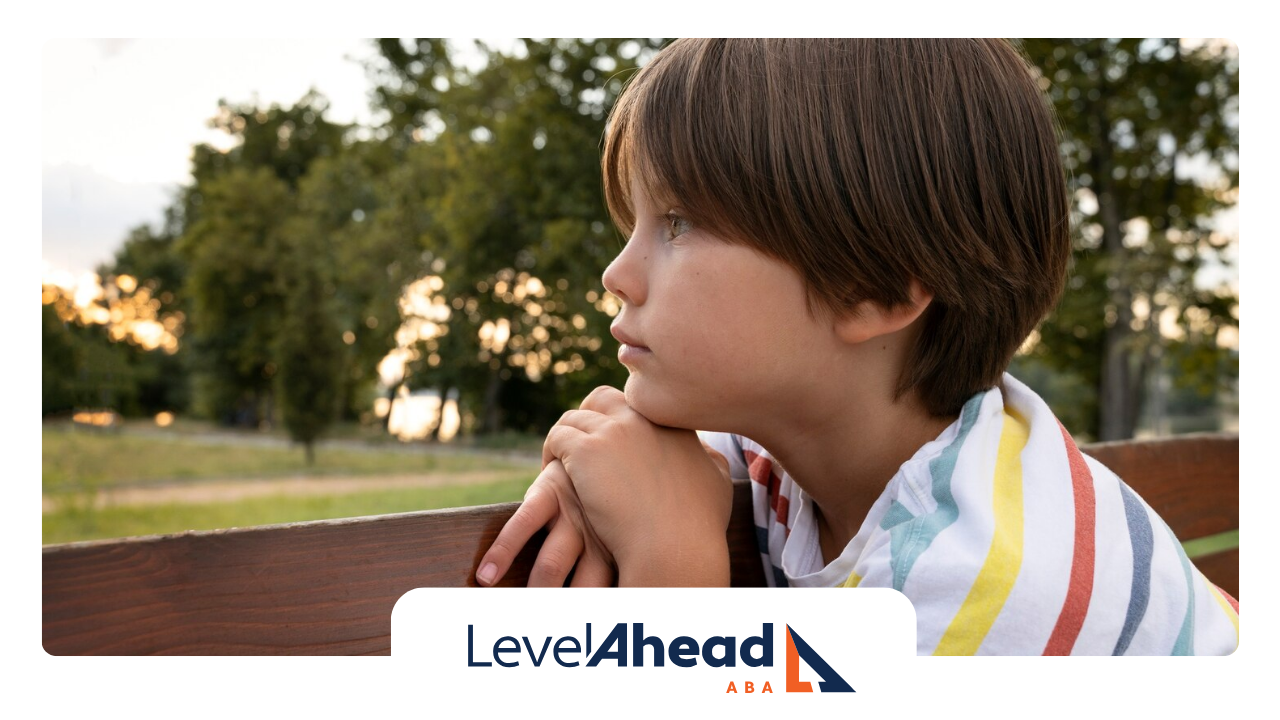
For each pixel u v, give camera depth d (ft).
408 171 40.24
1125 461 2.99
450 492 25.22
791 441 1.96
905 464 1.83
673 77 1.80
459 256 37.73
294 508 24.56
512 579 1.80
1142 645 1.75
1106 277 28.04
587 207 33.32
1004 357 1.97
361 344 41.04
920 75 1.81
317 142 51.49
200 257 48.39
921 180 1.78
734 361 1.77
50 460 33.40
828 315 1.79
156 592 1.45
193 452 38.65
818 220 1.72
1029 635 1.62
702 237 1.76
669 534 1.77
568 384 36.17
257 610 1.53
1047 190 1.94
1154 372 31.96
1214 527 3.34
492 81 36.52
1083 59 27.84
